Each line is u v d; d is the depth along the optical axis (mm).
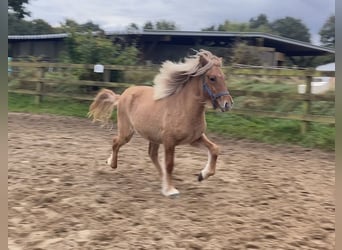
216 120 10648
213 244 3873
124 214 4570
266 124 10062
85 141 8625
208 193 5422
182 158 7320
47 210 4609
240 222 4422
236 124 10312
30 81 13859
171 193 5148
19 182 5543
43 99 13953
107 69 12602
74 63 14242
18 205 4699
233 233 4133
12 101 14086
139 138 9203
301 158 7828
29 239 3867
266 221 4500
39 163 6586
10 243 3770
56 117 12047
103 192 5277
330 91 9922
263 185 5879
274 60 19078
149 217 4477
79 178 5879
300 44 19641
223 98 4887
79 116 12281
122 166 6637
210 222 4406
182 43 21125
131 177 6062
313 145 8883
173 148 5168
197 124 5062
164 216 4535
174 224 4309
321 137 9023
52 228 4125
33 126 10406
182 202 5027
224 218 4516
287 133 9516
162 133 5191
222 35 18703
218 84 4906
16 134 9102
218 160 7371
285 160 7602
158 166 5965
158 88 5238
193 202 5039
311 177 6430
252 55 15453
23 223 4227
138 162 6938
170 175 5242
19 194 5047
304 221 4543
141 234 4043
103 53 13891
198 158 7355
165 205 4898
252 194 5453
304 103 9234
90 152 7562
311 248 3863
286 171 6754
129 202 4941
